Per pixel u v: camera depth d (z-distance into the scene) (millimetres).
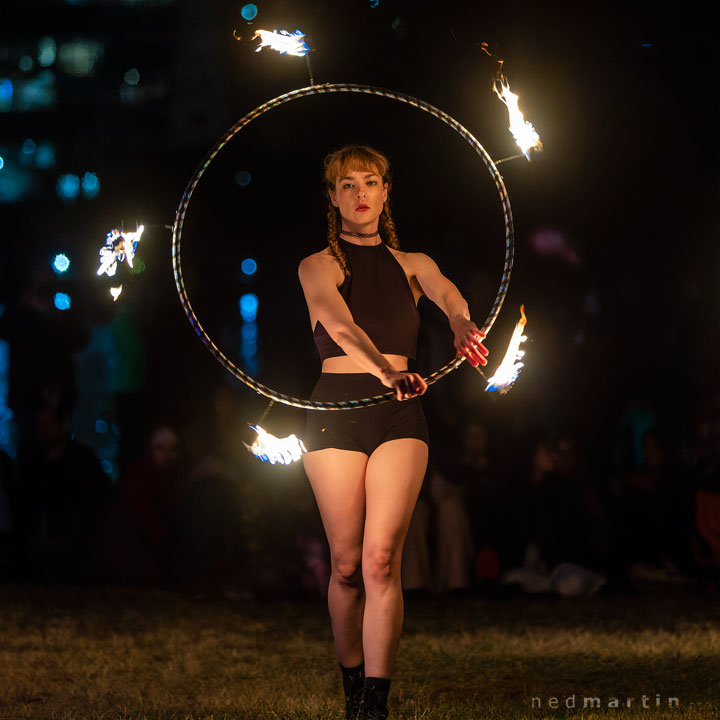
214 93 32781
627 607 13953
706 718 7672
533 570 15969
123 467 18125
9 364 16688
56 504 16188
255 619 13000
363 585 7855
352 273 7914
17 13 35281
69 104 33625
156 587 15484
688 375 20844
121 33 34094
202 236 26438
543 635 11727
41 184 31047
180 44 33812
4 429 21453
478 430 16703
